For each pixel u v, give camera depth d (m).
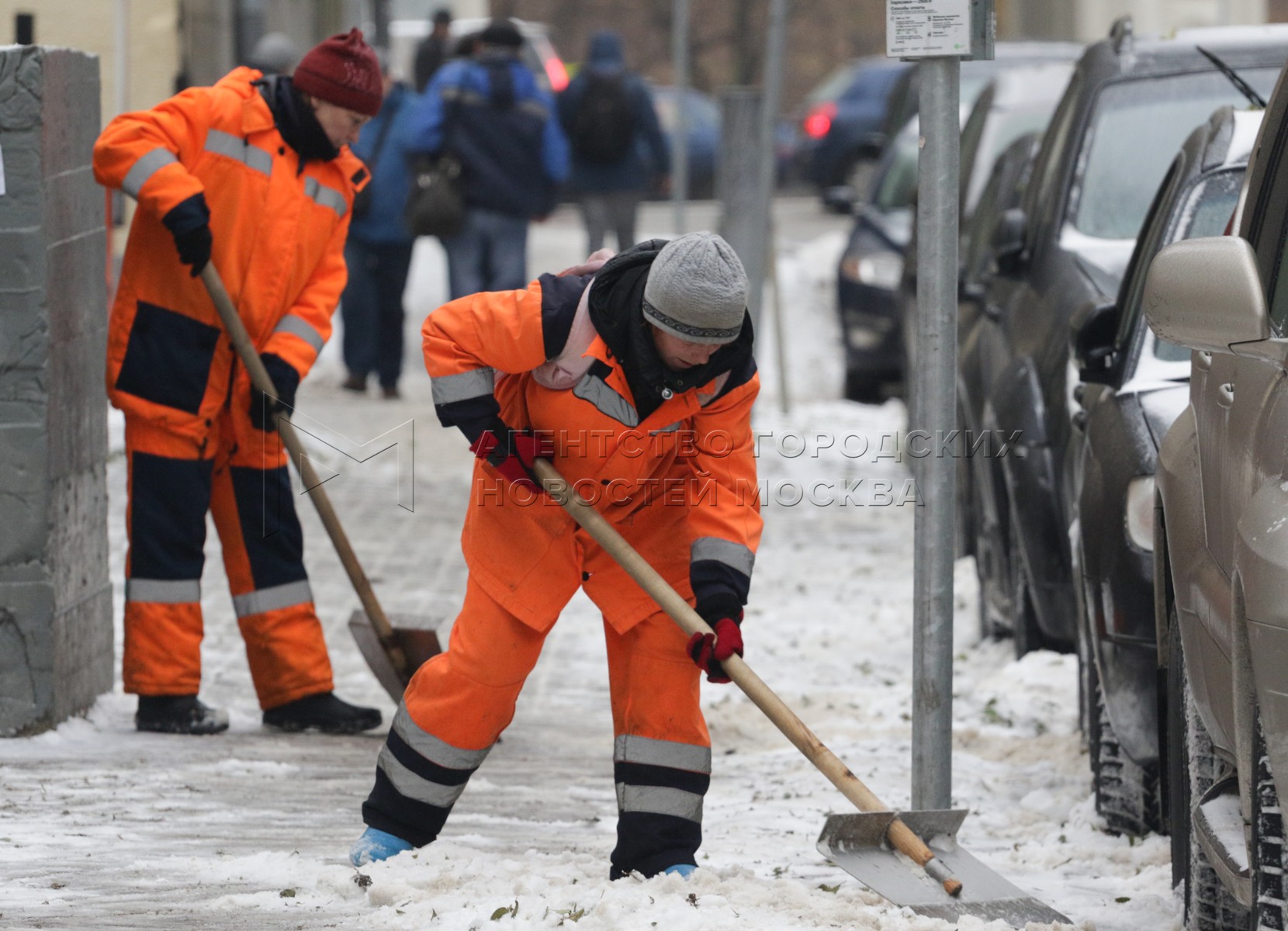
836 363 69.62
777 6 53.12
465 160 53.94
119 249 53.88
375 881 16.09
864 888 17.16
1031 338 28.64
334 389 58.62
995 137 43.16
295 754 24.36
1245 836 13.88
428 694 16.89
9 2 51.81
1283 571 12.82
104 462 26.97
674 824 16.58
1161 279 15.30
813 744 15.88
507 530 16.56
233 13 64.19
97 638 26.66
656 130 63.03
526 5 192.12
